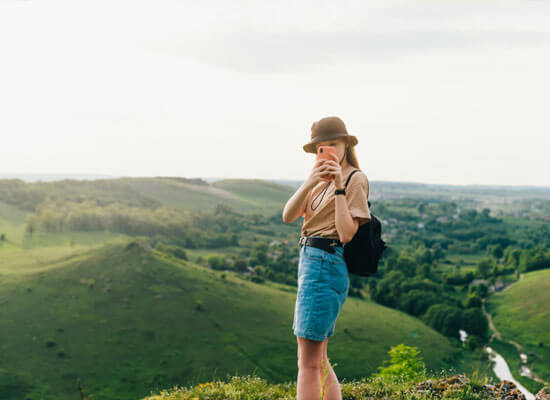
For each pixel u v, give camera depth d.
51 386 62.12
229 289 102.94
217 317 87.56
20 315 80.62
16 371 63.97
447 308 104.75
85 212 190.38
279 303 101.06
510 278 142.38
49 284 94.31
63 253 133.12
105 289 93.38
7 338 72.50
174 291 95.75
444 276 145.75
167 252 153.50
